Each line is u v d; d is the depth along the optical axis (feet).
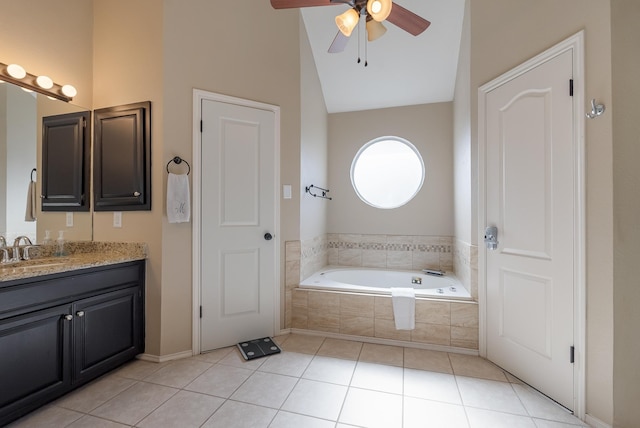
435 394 5.91
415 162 12.40
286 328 8.95
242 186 8.15
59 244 7.02
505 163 6.77
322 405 5.53
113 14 7.61
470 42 7.76
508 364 6.76
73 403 5.53
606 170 4.86
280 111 8.82
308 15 9.48
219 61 7.84
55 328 5.45
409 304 8.02
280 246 8.81
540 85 5.96
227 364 7.06
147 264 7.23
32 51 6.75
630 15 4.78
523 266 6.34
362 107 12.22
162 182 7.08
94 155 7.63
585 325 5.16
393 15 5.93
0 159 6.32
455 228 10.65
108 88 7.61
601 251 4.94
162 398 5.71
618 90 4.75
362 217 12.32
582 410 5.17
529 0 6.19
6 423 4.85
